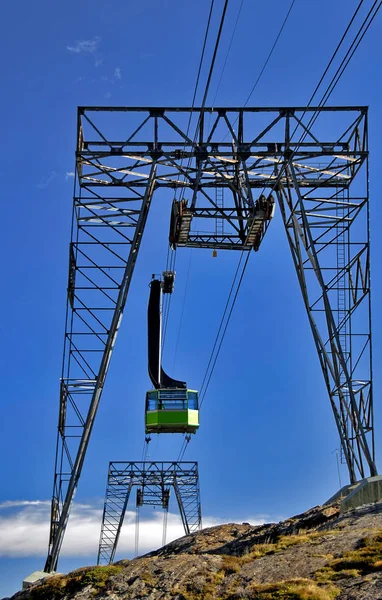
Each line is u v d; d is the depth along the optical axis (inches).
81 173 1715.1
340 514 1256.2
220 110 1688.0
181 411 2087.8
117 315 1679.4
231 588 965.2
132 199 1723.7
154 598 1025.5
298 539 1104.2
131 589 1087.6
